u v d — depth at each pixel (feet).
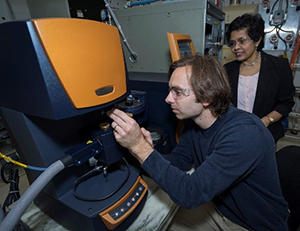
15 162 2.10
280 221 2.52
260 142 2.11
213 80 2.15
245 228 2.83
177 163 3.06
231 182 2.02
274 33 8.00
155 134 3.19
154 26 3.50
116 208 2.11
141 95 2.94
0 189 5.92
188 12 3.21
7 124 2.15
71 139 2.26
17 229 2.26
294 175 2.64
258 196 2.44
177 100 2.27
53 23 1.39
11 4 4.66
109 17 3.89
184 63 2.28
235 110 2.47
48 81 1.43
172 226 3.46
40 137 1.98
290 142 8.84
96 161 2.32
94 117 2.45
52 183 2.13
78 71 1.55
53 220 2.41
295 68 8.38
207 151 2.54
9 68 1.63
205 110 2.35
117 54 1.87
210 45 3.88
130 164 2.73
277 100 4.69
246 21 4.12
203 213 3.29
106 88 1.81
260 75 4.45
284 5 7.59
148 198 2.68
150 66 3.74
